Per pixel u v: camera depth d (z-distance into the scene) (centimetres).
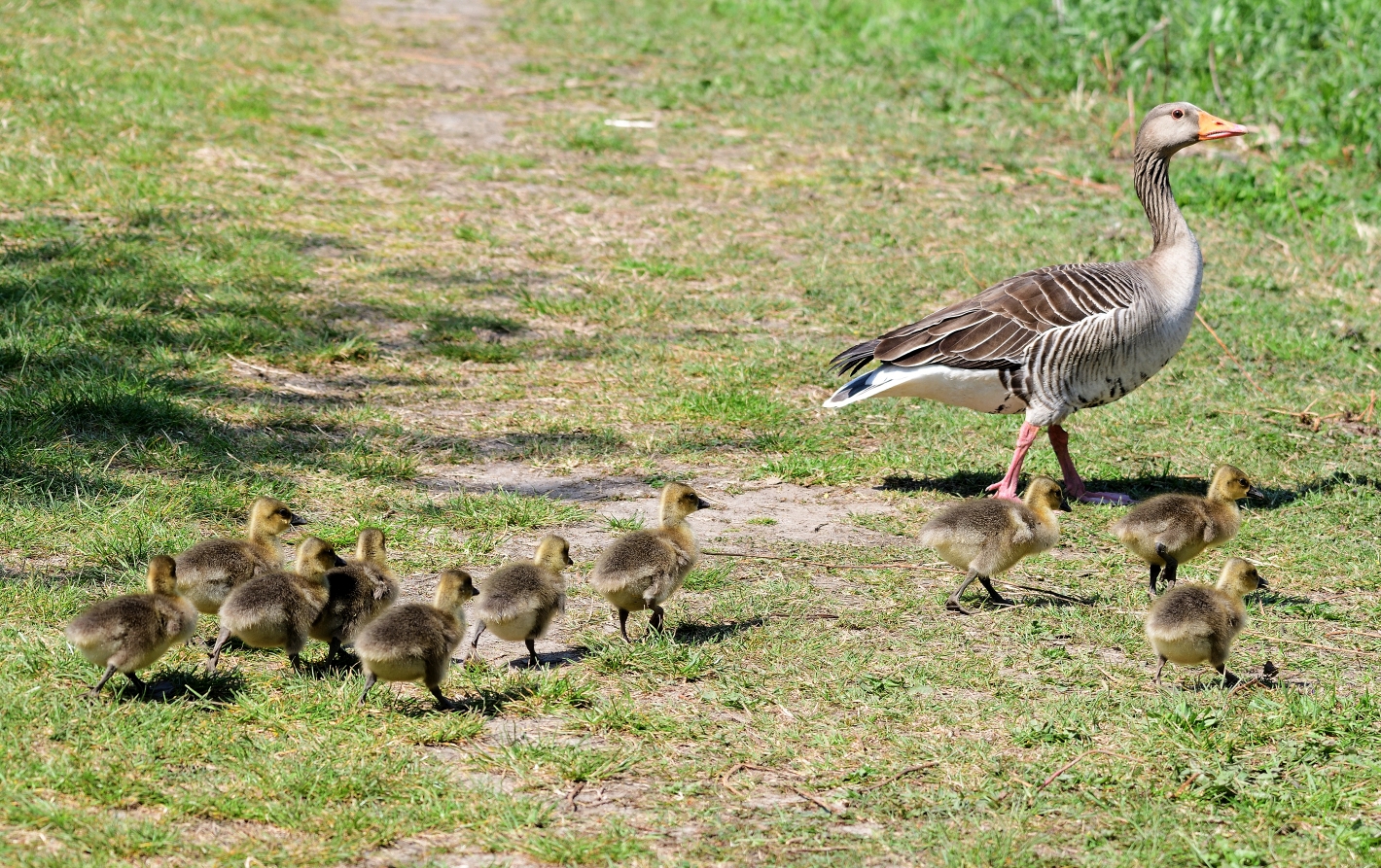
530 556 1159
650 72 3606
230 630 880
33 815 718
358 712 858
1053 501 1101
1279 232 2416
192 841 714
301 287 1878
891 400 1630
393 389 1579
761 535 1245
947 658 991
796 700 918
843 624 1051
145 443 1324
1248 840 757
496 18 4366
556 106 3166
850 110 3219
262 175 2411
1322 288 2130
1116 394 1385
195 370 1551
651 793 795
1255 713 908
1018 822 768
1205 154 2930
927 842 750
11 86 2653
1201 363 1781
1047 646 1020
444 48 3806
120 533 1107
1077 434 1545
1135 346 1359
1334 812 791
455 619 888
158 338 1616
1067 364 1340
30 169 2219
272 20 3834
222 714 845
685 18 4459
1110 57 3350
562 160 2700
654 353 1741
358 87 3212
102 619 817
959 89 3441
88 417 1355
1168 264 1409
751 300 1961
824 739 861
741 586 1119
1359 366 1780
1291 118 2961
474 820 751
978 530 1060
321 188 2384
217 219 2127
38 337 1538
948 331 1358
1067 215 2439
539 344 1761
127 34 3312
